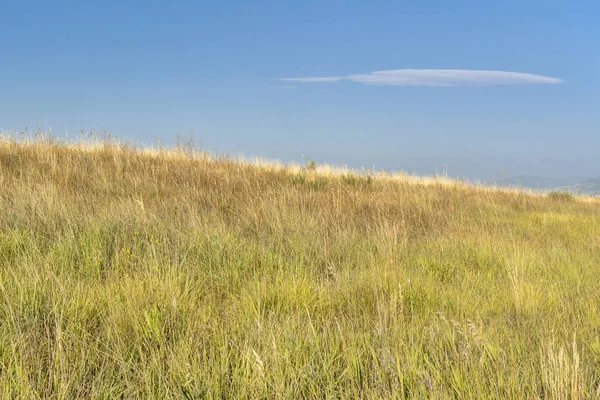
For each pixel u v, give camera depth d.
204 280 4.73
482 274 5.77
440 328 3.55
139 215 6.36
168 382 2.57
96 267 4.73
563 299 4.68
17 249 4.89
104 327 3.26
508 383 2.58
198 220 6.52
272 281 4.75
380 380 2.64
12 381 2.47
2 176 7.82
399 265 5.52
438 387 2.57
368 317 3.74
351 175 15.27
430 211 10.14
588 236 9.24
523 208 13.84
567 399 2.44
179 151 13.49
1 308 3.42
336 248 6.25
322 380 2.74
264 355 2.81
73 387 2.54
